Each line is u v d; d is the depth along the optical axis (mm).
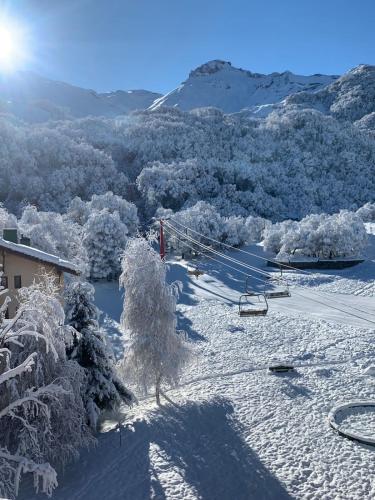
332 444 22078
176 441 22953
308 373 31312
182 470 20625
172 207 142750
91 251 64062
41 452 18859
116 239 64750
